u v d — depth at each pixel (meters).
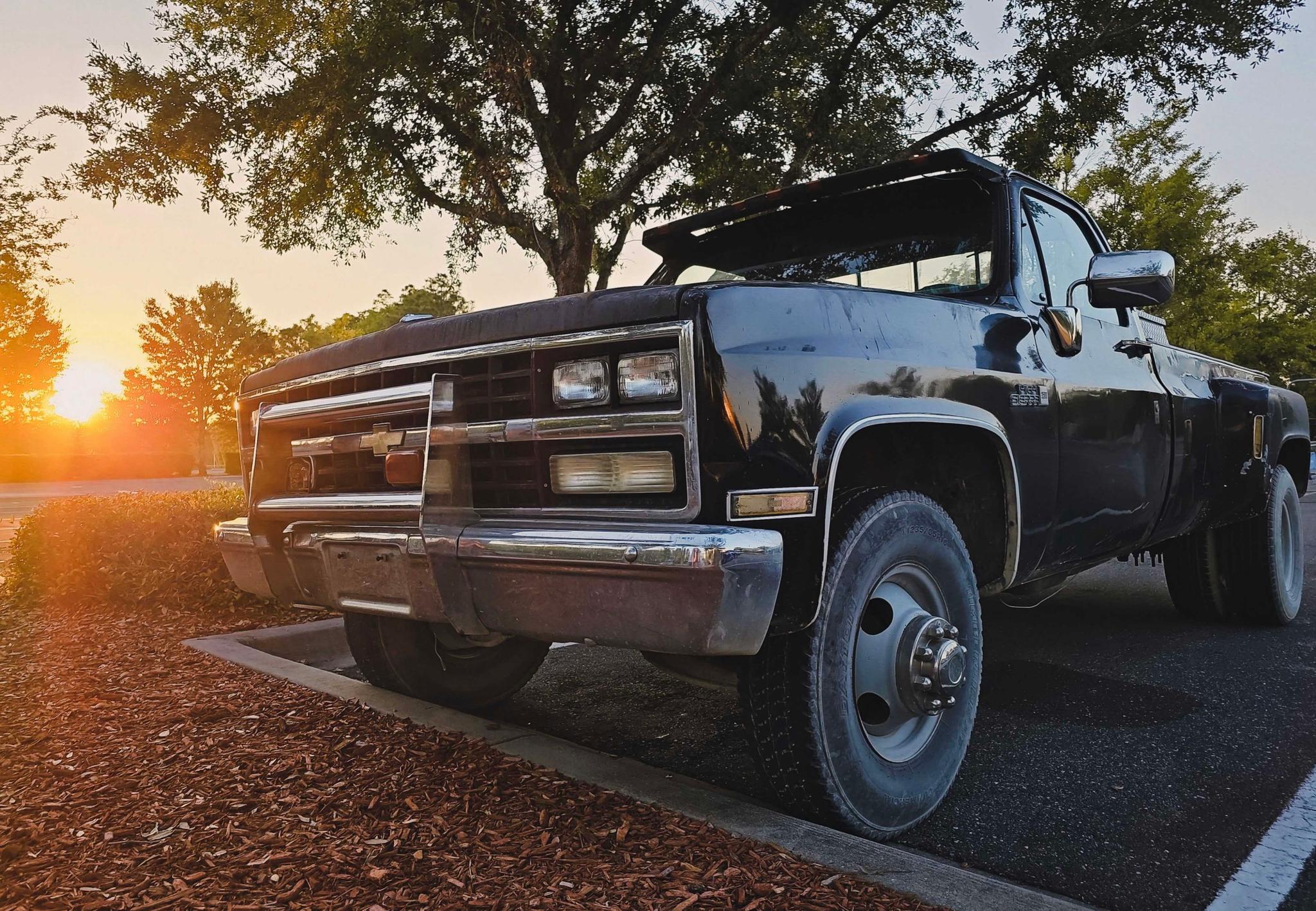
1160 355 3.98
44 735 3.01
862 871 1.92
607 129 10.77
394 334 2.66
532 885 1.87
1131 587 6.38
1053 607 5.64
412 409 2.49
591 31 10.57
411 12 9.54
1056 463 3.02
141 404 59.00
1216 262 26.98
